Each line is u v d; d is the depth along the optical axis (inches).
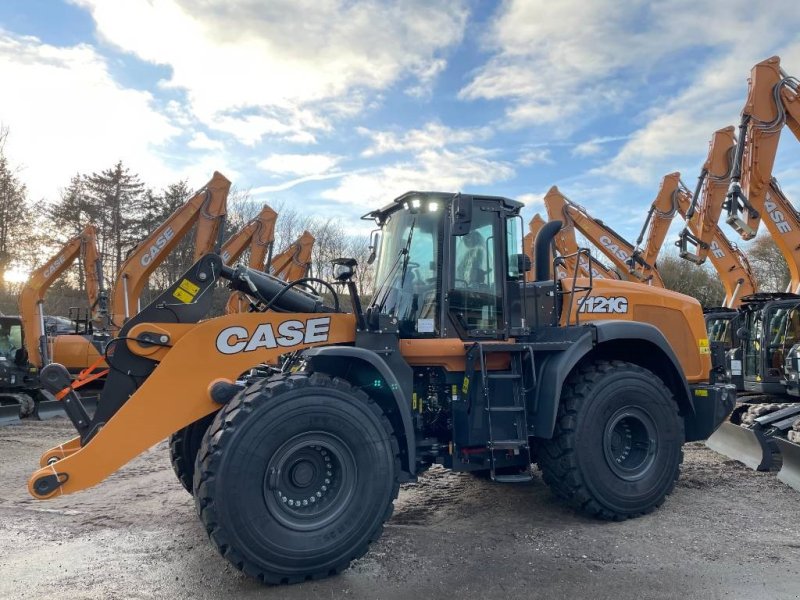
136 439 141.9
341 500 142.7
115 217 1533.0
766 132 355.9
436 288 183.5
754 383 416.2
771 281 1179.3
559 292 210.4
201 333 149.3
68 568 146.3
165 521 183.8
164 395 144.9
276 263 572.4
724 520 180.7
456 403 177.8
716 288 1159.0
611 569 144.2
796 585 133.6
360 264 212.1
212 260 163.2
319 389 142.6
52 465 136.9
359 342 161.9
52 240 1299.2
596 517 182.1
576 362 182.4
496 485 223.0
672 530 171.9
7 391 453.1
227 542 130.0
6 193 1171.3
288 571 134.3
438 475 237.9
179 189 1557.6
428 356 176.9
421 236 187.5
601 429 181.6
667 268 1195.9
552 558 151.3
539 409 178.7
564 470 179.2
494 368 183.9
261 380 146.2
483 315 188.4
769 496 206.7
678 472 193.2
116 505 201.6
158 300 158.6
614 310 220.1
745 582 135.6
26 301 448.5
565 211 495.2
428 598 129.6
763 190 362.0
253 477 132.4
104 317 476.4
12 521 184.9
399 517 186.5
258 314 155.6
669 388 211.0
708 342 231.5
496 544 161.3
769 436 245.9
